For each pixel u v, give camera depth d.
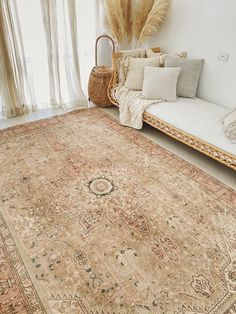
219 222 1.75
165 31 3.14
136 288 1.33
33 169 2.20
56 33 2.96
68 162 2.31
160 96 2.77
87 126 2.96
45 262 1.44
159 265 1.45
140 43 3.41
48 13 2.82
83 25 3.20
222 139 2.16
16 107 3.09
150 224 1.71
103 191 1.98
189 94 2.88
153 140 2.76
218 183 2.13
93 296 1.29
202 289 1.33
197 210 1.84
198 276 1.40
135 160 2.39
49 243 1.55
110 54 3.71
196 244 1.58
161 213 1.80
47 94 3.33
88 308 1.24
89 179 2.11
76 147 2.55
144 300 1.28
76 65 3.31
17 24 2.71
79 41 3.26
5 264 1.42
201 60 2.80
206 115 2.51
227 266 1.46
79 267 1.42
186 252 1.53
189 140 2.36
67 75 3.31
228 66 2.60
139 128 2.85
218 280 1.38
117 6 3.10
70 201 1.88
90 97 3.47
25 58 2.95
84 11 3.13
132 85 2.99
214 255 1.51
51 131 2.81
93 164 2.30
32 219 1.71
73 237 1.60
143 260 1.47
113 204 1.86
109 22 3.23
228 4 2.40
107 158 2.40
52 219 1.72
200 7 2.64
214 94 2.84
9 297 1.27
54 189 1.98
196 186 2.09
